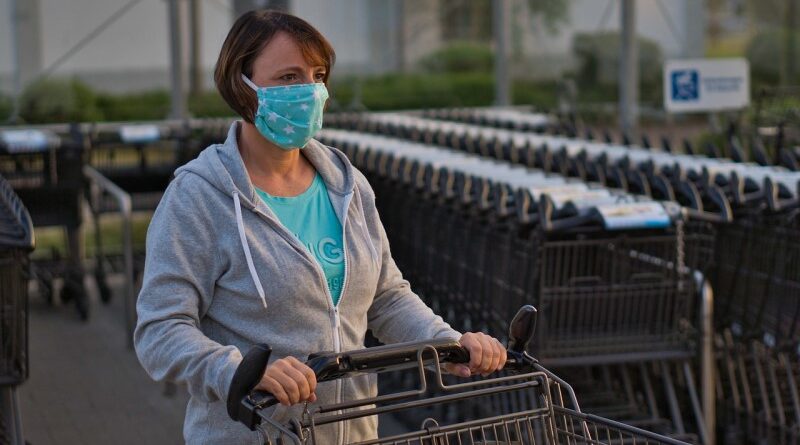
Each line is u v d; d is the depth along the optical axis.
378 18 13.28
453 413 5.83
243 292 2.61
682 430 5.12
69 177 8.16
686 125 13.33
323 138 7.37
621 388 5.69
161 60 11.89
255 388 2.28
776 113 9.03
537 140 7.41
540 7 14.45
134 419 6.30
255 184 2.71
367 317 2.95
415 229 6.00
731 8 15.42
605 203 4.68
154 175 9.08
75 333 8.12
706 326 4.85
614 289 4.76
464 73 13.82
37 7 11.26
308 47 2.64
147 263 2.59
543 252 4.59
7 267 4.31
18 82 11.22
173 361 2.45
